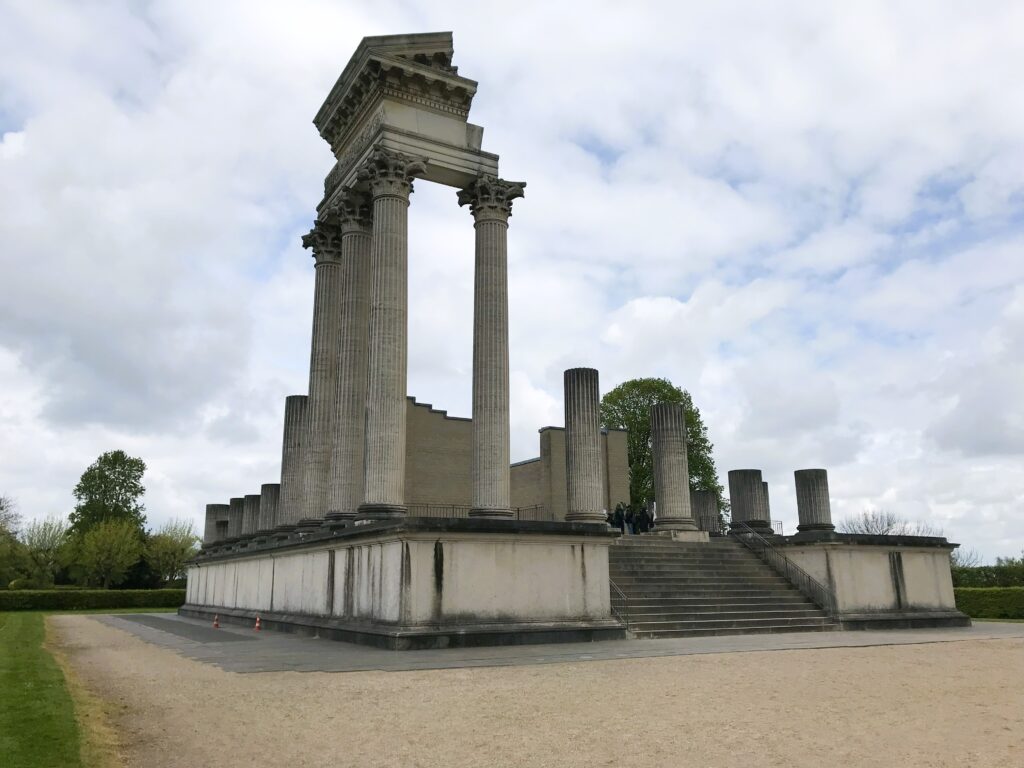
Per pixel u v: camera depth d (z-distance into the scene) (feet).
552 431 206.80
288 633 109.91
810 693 52.60
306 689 54.49
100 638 106.73
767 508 159.33
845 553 120.37
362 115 119.85
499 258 114.32
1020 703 49.80
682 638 95.25
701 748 37.06
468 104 120.26
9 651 78.95
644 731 40.52
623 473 220.64
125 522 357.41
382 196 109.40
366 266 122.31
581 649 80.53
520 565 89.35
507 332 112.47
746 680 58.34
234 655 77.87
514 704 48.06
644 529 182.29
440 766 34.22
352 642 89.25
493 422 108.17
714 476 281.13
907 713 45.98
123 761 35.81
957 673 63.62
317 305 132.26
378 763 34.81
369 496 100.78
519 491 218.38
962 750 37.14
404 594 82.48
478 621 85.35
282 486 151.64
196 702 50.34
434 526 84.12
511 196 117.39
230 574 151.84
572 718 43.80
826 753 36.29
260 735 40.60
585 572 93.71
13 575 331.57
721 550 131.03
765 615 111.75
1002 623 136.05
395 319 105.81
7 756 33.40
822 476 144.15
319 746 38.04
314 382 129.39
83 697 52.08
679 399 282.36
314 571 107.86
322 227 132.57
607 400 287.28
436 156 115.14
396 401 103.60
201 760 35.91
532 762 34.68
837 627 113.19
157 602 246.06
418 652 77.66
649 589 111.04
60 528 377.50
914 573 125.08
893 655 76.48
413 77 115.14
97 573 335.88
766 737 39.34
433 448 193.77
